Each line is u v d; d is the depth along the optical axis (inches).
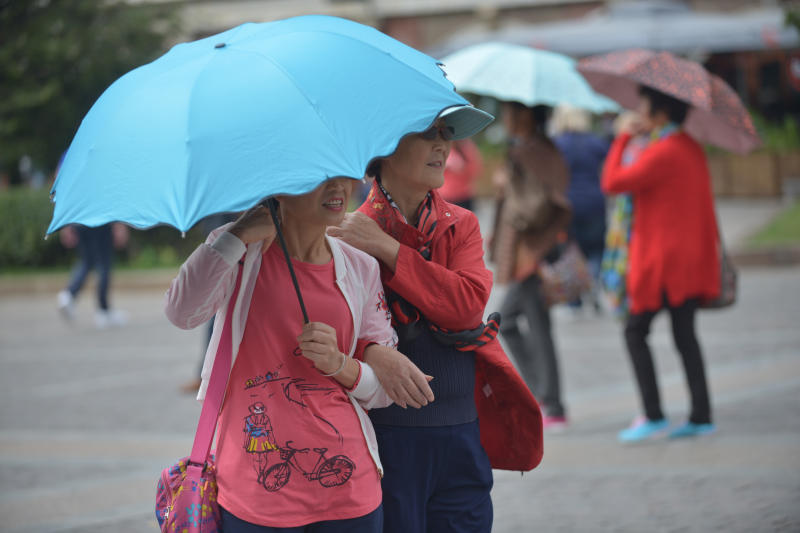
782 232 1178.0
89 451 504.4
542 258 500.1
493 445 247.9
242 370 203.9
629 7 1771.7
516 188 503.2
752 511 364.5
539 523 365.1
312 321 205.6
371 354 213.8
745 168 1644.9
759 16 1691.7
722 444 453.7
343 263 211.0
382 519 213.8
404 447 227.9
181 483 203.8
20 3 1424.7
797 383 558.3
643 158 459.8
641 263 466.6
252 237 197.6
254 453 200.2
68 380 704.4
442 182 229.5
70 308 986.1
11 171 1658.5
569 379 621.3
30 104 1413.6
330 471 202.1
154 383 676.7
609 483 409.1
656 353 677.9
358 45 192.9
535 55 525.3
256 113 175.6
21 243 1396.4
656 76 457.4
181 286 196.2
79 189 178.2
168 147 173.8
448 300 223.6
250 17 2258.9
